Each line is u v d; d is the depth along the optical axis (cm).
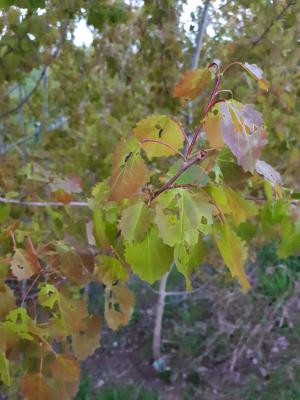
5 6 192
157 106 285
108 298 117
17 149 289
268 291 455
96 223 109
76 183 153
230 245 102
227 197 103
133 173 94
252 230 131
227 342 427
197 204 93
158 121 98
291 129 252
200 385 398
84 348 113
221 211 100
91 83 308
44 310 113
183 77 100
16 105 321
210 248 276
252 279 464
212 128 93
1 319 103
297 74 248
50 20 233
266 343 425
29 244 112
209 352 423
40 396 103
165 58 272
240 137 86
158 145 99
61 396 105
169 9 252
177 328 439
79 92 305
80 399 372
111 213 109
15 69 221
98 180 284
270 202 125
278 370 397
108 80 314
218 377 404
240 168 103
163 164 267
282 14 234
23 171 170
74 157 288
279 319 439
